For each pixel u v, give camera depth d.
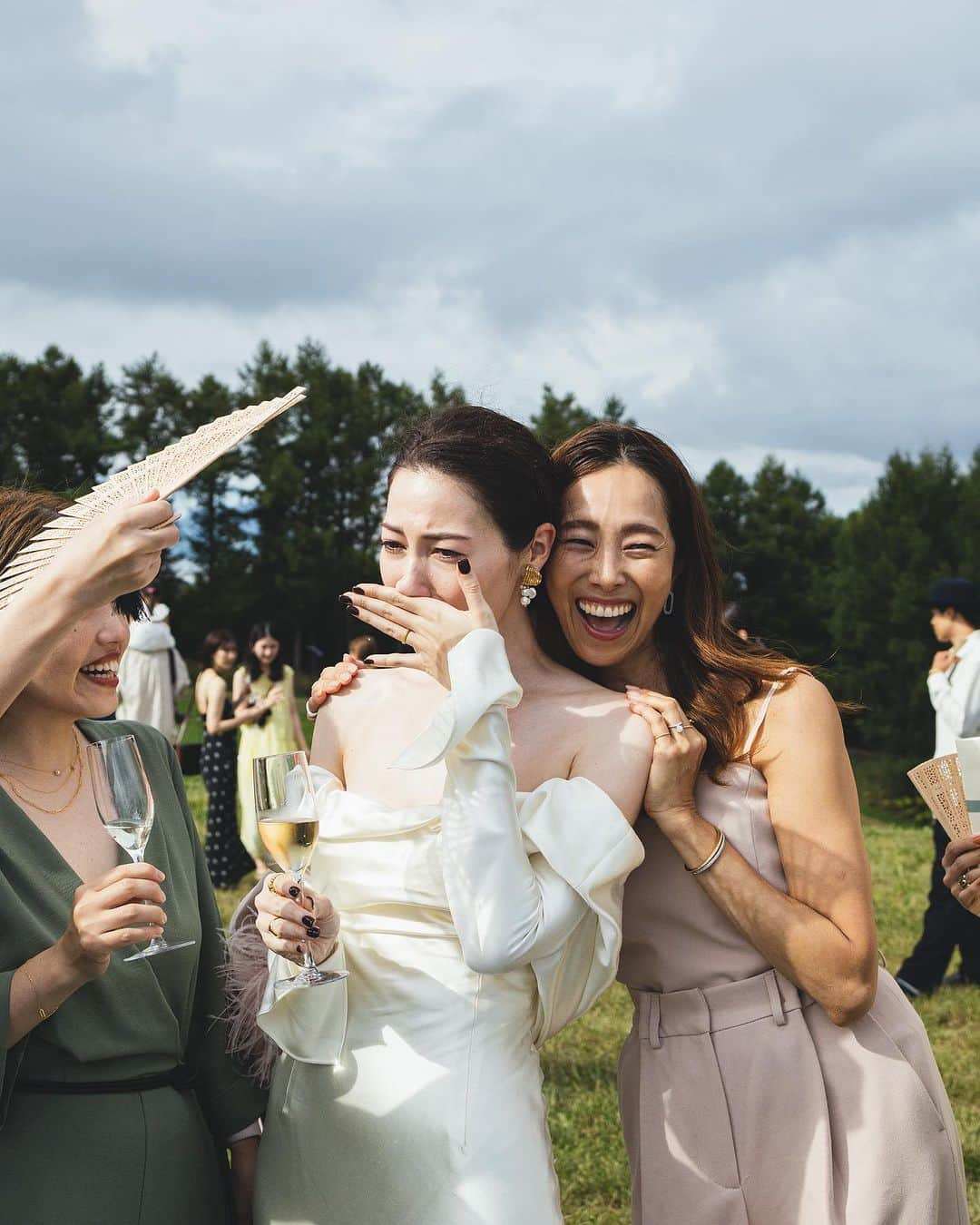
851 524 20.89
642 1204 2.28
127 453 52.31
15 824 1.90
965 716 6.90
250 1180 2.20
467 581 1.99
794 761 2.24
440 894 1.99
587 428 2.40
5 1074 1.78
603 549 2.29
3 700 1.65
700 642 2.41
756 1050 2.19
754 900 2.16
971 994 6.24
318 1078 2.00
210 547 52.12
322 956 1.96
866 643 19.48
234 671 8.78
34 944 1.84
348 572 50.62
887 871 9.45
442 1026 1.94
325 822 2.09
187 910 2.09
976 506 19.81
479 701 1.88
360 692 2.32
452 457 2.09
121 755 1.86
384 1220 1.90
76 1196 1.83
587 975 2.04
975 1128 4.44
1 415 49.47
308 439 53.66
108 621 1.96
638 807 2.15
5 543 1.95
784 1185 2.15
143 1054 1.97
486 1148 1.87
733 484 41.00
